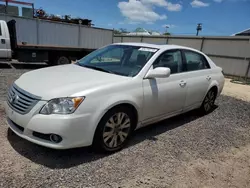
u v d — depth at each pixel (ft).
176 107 13.84
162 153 11.05
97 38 53.62
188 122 15.88
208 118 17.17
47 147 9.66
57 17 55.16
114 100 9.90
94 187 8.18
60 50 41.39
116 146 10.68
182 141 12.64
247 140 13.94
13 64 40.57
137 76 11.28
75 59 44.24
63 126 8.66
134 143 11.79
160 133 13.43
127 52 13.21
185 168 10.02
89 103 9.19
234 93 30.89
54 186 8.00
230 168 10.52
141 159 10.31
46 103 8.83
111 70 12.08
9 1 44.80
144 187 8.48
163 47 13.30
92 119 9.32
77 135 9.05
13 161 9.17
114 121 10.34
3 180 8.04
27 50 37.83
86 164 9.47
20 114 9.26
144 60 12.21
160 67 11.77
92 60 13.89
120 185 8.43
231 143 13.21
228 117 17.97
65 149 9.43
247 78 49.34
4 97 17.19
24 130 9.20
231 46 52.16
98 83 10.02
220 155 11.62
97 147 10.07
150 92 11.60
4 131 11.55
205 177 9.58
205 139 13.29
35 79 10.51
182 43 63.98
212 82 16.85
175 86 13.17
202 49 58.75
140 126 11.96
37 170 8.77
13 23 35.45
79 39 50.14
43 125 8.68
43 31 44.11
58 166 9.14
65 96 8.93
